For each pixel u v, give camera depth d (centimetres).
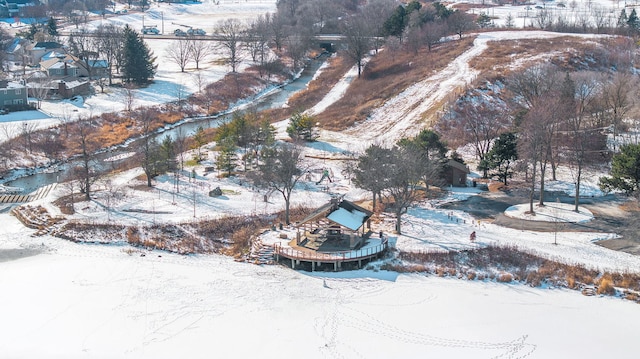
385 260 7044
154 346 5497
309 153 10856
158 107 14025
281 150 9300
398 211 7575
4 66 17525
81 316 5966
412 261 6994
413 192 8475
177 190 9019
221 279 6725
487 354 5400
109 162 10569
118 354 5375
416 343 5556
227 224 7912
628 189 8075
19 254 7294
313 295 6381
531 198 8225
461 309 6106
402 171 7562
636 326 5794
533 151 8325
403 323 5872
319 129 12438
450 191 9144
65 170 10588
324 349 5466
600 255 6969
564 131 10125
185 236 7688
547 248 7150
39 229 7919
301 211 8331
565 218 8006
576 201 8225
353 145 11306
